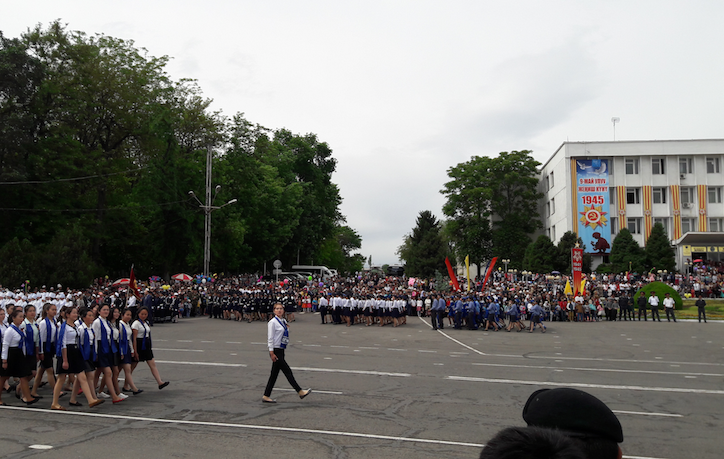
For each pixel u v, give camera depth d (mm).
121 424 8766
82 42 44062
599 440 2010
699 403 10859
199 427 8570
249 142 55188
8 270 34000
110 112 45406
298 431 8367
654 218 65188
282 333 10641
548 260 61969
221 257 53250
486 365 15789
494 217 75250
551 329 30250
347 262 129875
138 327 11406
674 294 41406
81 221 42781
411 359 16984
